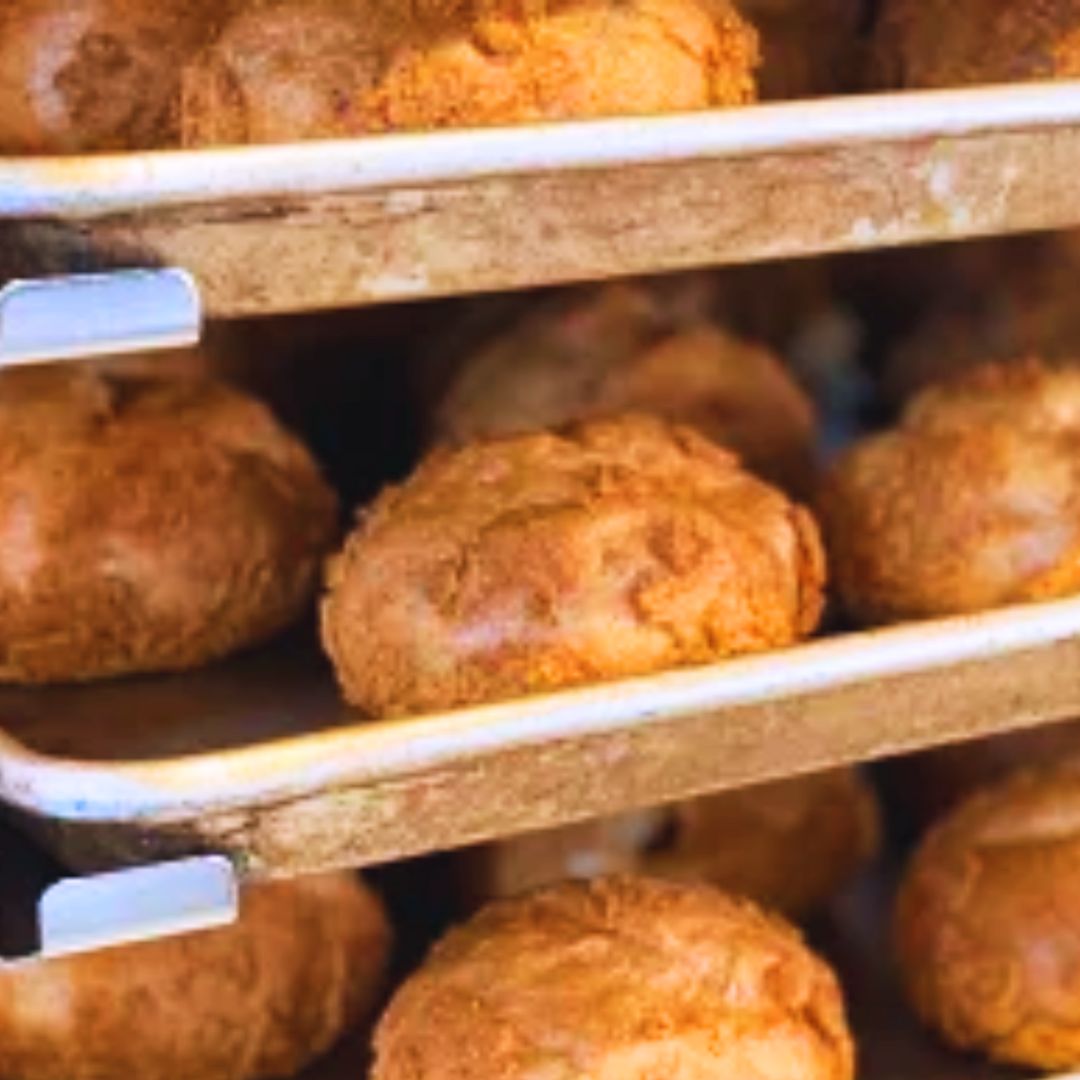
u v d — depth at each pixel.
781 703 0.73
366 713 0.76
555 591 0.73
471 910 0.85
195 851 0.69
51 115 0.76
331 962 0.79
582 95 0.72
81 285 0.66
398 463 0.92
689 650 0.74
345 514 0.90
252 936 0.78
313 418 0.92
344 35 0.72
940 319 0.97
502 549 0.73
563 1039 0.73
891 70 0.82
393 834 0.70
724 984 0.74
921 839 0.86
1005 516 0.80
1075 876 0.80
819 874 0.87
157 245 0.67
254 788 0.69
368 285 0.69
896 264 0.97
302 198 0.68
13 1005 0.77
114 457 0.80
